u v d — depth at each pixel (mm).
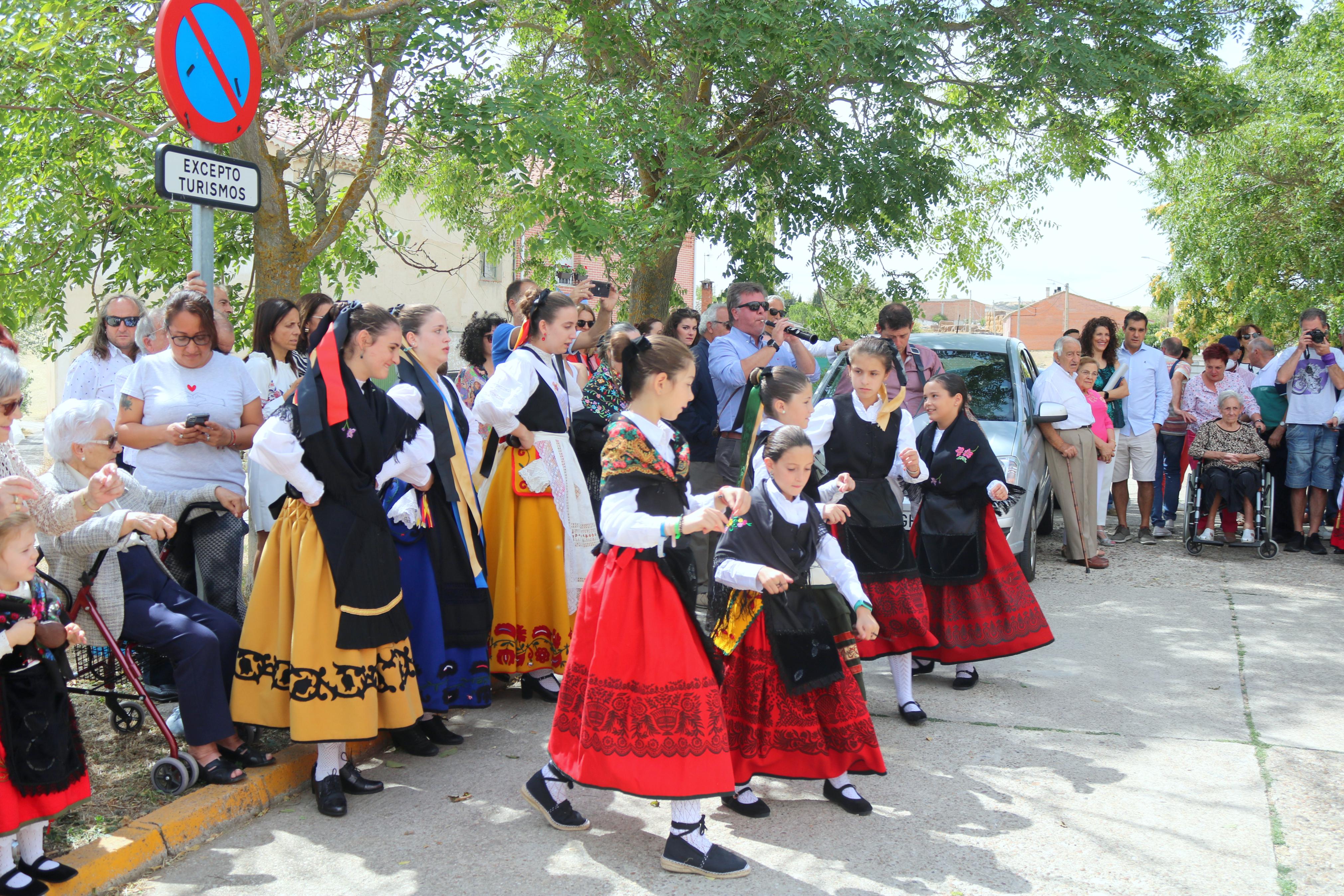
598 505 5961
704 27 9617
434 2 7109
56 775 2953
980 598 5016
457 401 4699
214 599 4297
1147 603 6988
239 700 3764
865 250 12594
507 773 4129
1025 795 3918
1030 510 7188
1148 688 5219
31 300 8172
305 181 8586
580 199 8086
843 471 4680
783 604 3621
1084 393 8398
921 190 11984
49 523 3432
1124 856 3416
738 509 3047
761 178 11828
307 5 7062
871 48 9578
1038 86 10984
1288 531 9273
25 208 8172
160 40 4160
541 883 3215
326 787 3732
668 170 10227
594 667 3258
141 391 4285
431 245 20000
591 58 10258
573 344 6266
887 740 4500
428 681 4324
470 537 4539
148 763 3912
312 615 3623
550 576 4836
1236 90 12070
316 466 3627
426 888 3184
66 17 6672
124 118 7926
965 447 4980
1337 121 14562
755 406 3941
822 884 3215
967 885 3213
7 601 2939
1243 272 15812
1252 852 3445
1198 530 8789
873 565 4641
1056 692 5172
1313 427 8625
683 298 14867
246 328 8758
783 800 3900
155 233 8219
